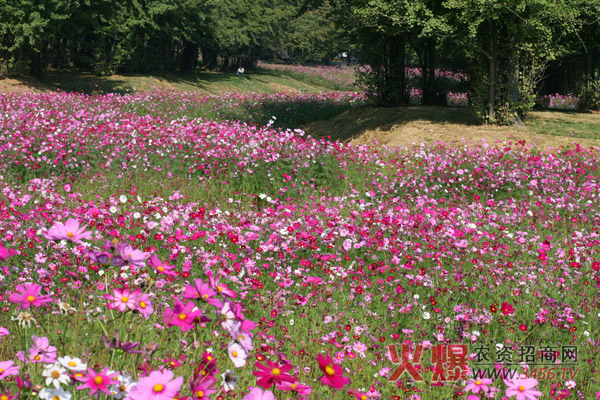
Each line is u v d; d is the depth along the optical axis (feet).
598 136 61.36
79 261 18.29
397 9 61.41
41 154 40.19
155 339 13.28
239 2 190.19
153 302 15.56
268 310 18.29
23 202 24.52
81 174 39.34
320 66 254.47
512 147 55.01
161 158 43.42
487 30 63.00
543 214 35.06
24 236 20.29
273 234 24.02
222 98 99.91
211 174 41.63
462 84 101.55
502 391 14.71
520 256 26.94
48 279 16.55
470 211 34.86
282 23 215.51
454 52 80.38
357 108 84.12
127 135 45.65
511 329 18.98
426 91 86.22
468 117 70.64
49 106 71.10
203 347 12.67
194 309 8.42
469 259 25.23
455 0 57.52
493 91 64.54
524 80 64.90
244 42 189.06
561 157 50.31
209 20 169.78
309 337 16.74
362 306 19.81
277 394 12.15
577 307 21.12
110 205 29.43
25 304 8.98
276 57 279.28
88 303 15.23
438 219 30.37
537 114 74.33
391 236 27.68
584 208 37.47
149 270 19.19
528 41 62.08
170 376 6.89
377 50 82.12
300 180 41.65
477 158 46.70
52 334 12.89
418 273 23.66
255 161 42.27
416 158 48.11
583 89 86.48
